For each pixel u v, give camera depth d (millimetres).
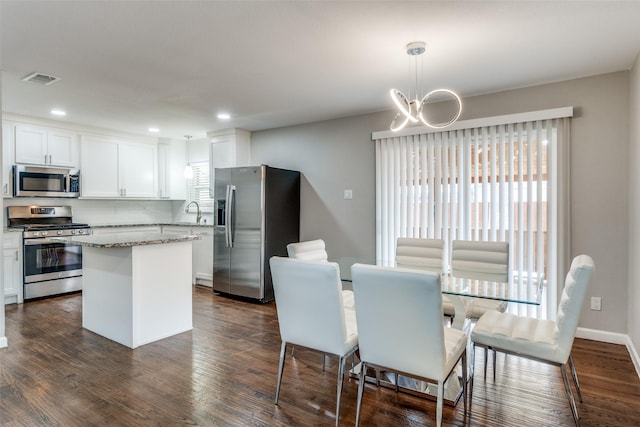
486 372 2580
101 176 5230
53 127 4738
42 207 4895
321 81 3248
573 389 2363
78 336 3291
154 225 5734
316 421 2021
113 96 3660
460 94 3592
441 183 3820
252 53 2645
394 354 1842
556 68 2953
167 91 3512
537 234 3330
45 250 4551
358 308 1884
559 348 1931
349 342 2057
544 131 3309
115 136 5391
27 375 2531
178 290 3410
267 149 5254
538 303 1990
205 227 5293
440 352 1730
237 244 4695
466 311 2576
